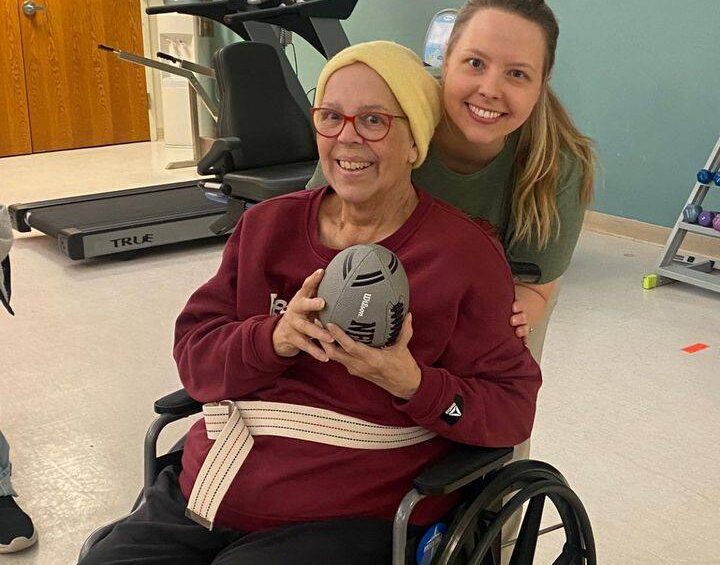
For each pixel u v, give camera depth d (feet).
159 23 23.04
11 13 22.00
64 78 23.29
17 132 22.86
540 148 4.76
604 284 13.15
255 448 4.32
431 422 4.05
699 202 13.24
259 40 14.21
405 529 3.84
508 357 4.39
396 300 3.74
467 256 4.24
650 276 12.98
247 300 4.56
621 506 7.41
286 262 4.49
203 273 13.55
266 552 3.99
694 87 14.30
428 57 13.99
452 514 4.38
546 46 4.43
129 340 10.78
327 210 4.56
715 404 9.30
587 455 8.22
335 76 4.19
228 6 14.99
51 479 7.73
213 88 23.71
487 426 4.18
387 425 4.22
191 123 21.81
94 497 7.48
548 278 5.23
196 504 4.31
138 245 13.99
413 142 4.31
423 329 4.20
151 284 12.96
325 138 4.22
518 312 4.46
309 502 4.19
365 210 4.35
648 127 15.12
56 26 22.79
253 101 13.15
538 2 4.42
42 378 9.68
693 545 6.91
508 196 5.07
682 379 9.89
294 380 4.34
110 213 14.78
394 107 4.15
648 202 15.42
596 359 10.39
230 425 4.31
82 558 4.38
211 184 12.98
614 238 15.72
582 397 9.39
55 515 7.22
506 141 4.93
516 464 4.41
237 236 4.74
